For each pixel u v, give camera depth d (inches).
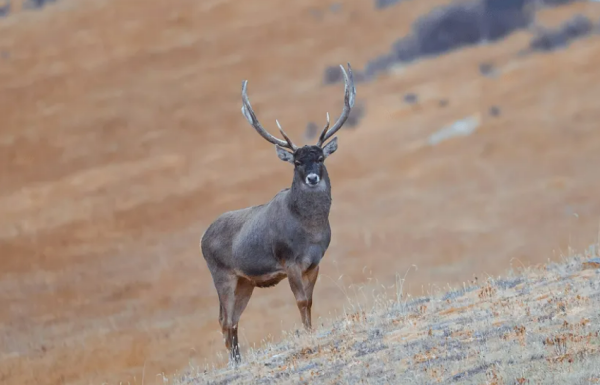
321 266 5231.3
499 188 6914.4
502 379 1166.3
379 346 1454.2
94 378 3073.3
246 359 1664.6
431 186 7224.4
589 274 1628.9
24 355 3651.6
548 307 1455.5
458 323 1485.0
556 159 7386.8
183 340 3587.6
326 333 1635.1
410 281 4515.3
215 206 7495.1
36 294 5187.0
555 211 6161.4
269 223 1761.8
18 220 7460.6
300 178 1711.4
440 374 1250.0
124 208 7534.5
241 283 1895.9
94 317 4451.3
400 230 6053.2
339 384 1307.8
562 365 1175.0
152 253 6161.4
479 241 5561.0
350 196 7224.4
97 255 6264.8
